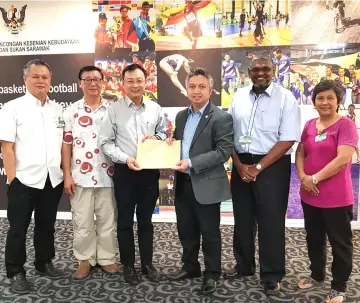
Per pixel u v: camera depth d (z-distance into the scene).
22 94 3.71
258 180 2.24
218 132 2.18
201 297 2.25
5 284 2.43
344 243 2.10
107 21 3.55
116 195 2.38
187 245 2.46
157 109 2.48
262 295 2.27
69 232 3.45
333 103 2.07
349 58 3.34
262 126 2.23
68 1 3.56
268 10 3.37
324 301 2.18
